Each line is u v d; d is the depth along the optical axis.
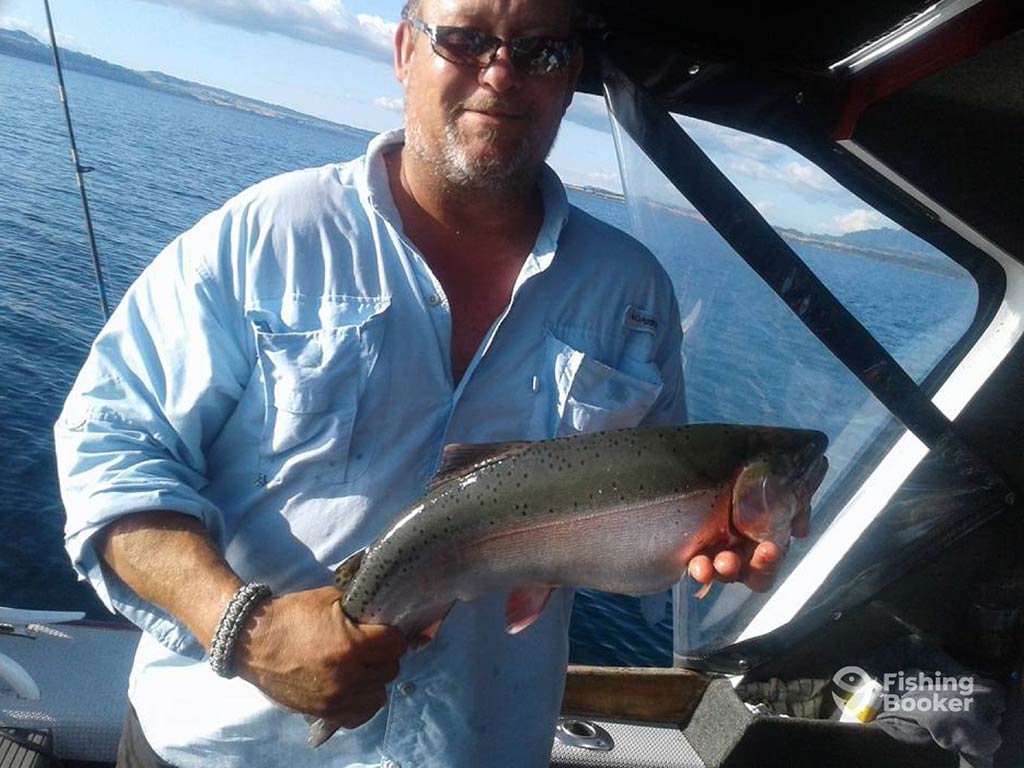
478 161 2.02
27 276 13.88
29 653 3.36
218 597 1.82
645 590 1.95
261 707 2.07
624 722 3.65
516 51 1.96
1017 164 3.00
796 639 3.59
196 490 2.08
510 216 2.17
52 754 2.91
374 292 2.07
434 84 2.01
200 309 2.01
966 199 3.08
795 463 1.93
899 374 3.09
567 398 2.18
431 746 2.12
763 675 3.68
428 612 1.92
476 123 2.00
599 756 3.39
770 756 3.43
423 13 2.03
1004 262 3.23
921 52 2.75
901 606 3.65
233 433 2.08
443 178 2.08
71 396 2.05
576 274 2.23
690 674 3.70
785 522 1.91
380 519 2.07
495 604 2.14
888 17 2.67
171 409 2.01
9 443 9.10
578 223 2.28
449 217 2.15
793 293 2.92
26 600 6.98
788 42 2.78
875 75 2.84
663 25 2.70
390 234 2.09
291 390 2.00
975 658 3.58
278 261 2.05
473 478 1.91
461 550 1.89
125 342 2.05
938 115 2.95
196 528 1.93
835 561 3.56
